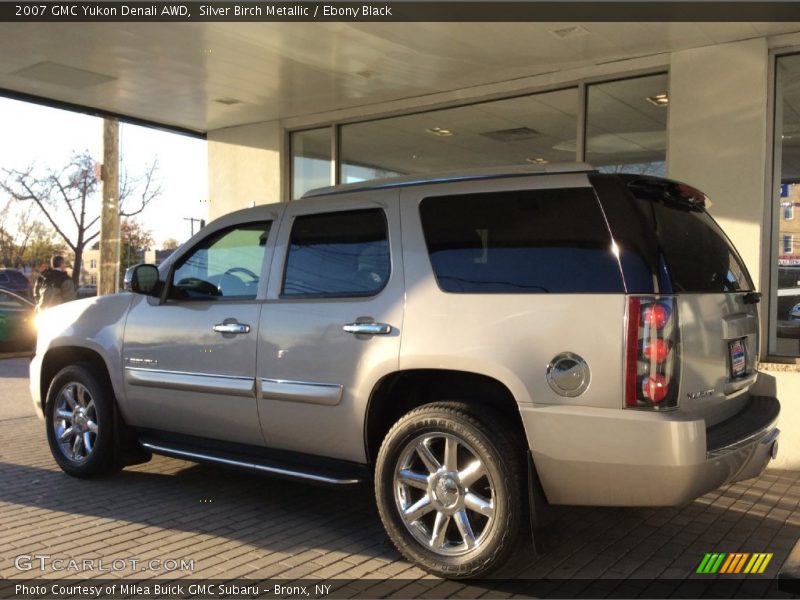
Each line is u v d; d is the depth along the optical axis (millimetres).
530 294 3449
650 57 6664
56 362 5621
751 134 6074
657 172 6984
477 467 3477
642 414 3146
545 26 5941
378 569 3711
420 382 3932
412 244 3869
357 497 4949
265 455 4406
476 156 8609
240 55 6887
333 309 4012
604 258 3334
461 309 3592
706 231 4008
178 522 4395
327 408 3980
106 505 4711
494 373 3428
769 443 3682
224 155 10078
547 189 3590
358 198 4180
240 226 4691
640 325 3182
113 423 5121
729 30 5902
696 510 4695
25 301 13852
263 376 4238
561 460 3289
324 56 6879
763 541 4137
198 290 4758
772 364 5852
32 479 5320
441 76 7504
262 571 3666
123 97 8484
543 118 7742
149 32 6316
